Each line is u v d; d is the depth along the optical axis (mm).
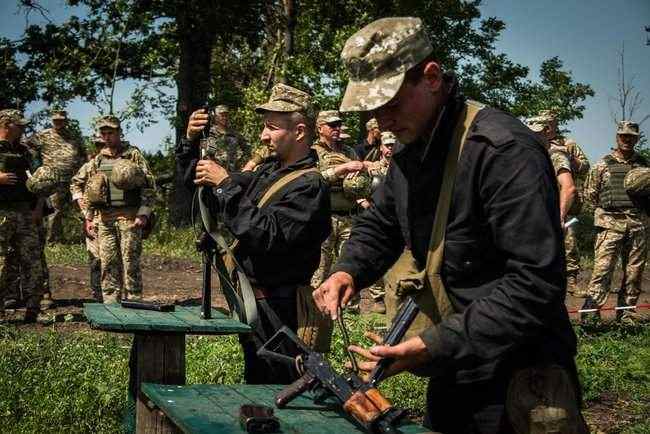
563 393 2814
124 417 5336
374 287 10727
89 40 26359
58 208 17703
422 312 2924
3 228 9680
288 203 4477
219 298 12461
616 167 10664
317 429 2832
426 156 2875
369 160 10984
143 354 4418
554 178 2719
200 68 26234
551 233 2629
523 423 2822
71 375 6527
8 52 26641
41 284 9961
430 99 2822
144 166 9773
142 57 25547
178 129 25641
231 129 13406
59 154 16484
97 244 9906
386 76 2756
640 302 13430
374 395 2762
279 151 4625
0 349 7586
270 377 4625
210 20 25094
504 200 2674
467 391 2945
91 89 26453
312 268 4645
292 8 22797
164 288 13555
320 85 21047
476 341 2660
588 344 9062
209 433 2740
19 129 9750
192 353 7500
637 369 8047
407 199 2990
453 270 2881
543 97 33406
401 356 2732
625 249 10703
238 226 4375
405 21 2797
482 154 2742
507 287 2658
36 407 5824
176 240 20000
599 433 6324
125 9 24797
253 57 29484
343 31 21547
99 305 4977
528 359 2848
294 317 4598
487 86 32500
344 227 9672
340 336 8375
